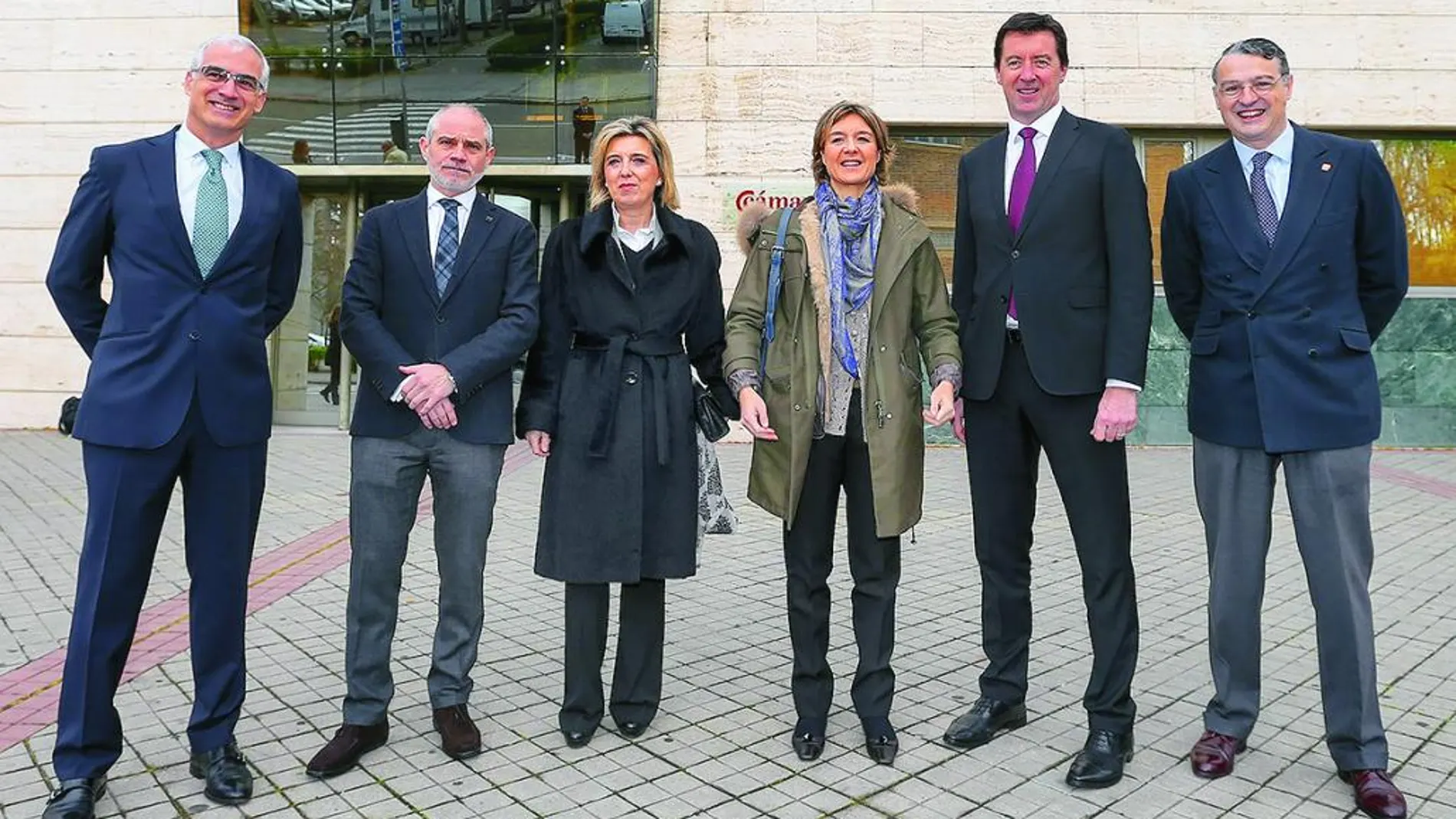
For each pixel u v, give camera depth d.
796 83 10.50
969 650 4.34
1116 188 3.11
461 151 3.27
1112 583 3.14
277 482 8.28
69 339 11.00
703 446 3.46
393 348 3.17
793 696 3.42
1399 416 10.52
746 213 3.49
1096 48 10.41
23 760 3.18
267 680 3.93
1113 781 3.03
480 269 3.28
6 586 5.20
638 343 3.38
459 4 10.59
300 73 10.73
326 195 11.31
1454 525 6.73
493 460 3.33
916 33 10.46
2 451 9.61
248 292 3.01
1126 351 3.02
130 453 2.82
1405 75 10.35
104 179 2.87
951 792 3.00
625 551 3.26
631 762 3.21
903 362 3.26
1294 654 4.26
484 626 4.67
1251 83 3.01
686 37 10.52
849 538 3.35
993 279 3.27
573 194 11.09
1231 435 3.11
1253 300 3.06
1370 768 2.94
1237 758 3.23
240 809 2.87
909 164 10.61
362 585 3.23
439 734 3.39
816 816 2.85
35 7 10.94
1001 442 3.34
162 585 5.24
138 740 3.33
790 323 3.30
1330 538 2.99
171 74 10.91
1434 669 4.03
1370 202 3.02
